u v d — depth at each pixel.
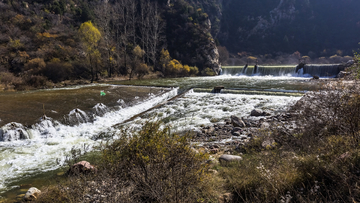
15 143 8.38
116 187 3.00
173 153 3.21
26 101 13.94
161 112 12.81
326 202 2.29
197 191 3.14
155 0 59.78
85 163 4.57
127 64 39.81
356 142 3.39
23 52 29.89
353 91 4.14
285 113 9.80
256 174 3.47
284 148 4.66
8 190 5.02
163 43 51.16
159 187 2.79
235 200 3.01
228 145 6.58
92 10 50.75
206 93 18.34
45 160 6.78
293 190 2.72
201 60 47.03
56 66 27.81
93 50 32.91
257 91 16.58
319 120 4.87
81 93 17.41
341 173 2.61
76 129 10.12
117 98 15.45
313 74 31.05
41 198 3.99
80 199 2.96
